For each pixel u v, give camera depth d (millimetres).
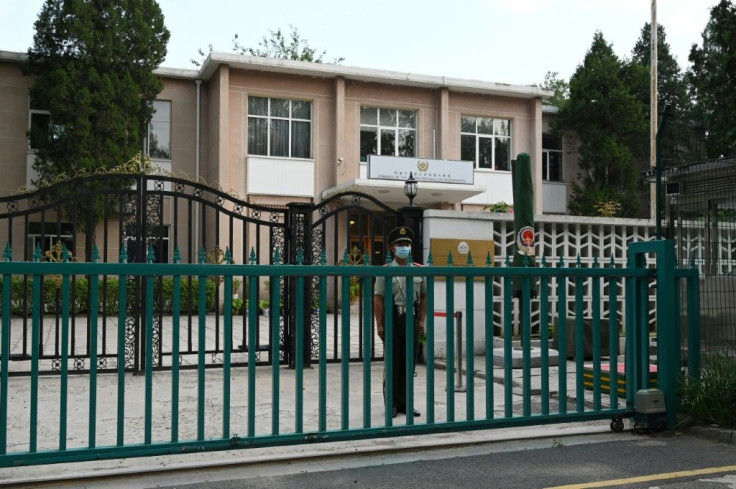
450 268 5398
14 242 21812
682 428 5914
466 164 23844
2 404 4234
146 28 22641
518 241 9445
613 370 5969
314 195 24969
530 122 28062
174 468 4684
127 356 9477
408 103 26391
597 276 5938
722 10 15484
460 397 7535
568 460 5016
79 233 22188
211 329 16656
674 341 6035
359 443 5418
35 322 4309
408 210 10617
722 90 14594
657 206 7562
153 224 9328
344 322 5090
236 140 24109
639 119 29125
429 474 4652
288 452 5133
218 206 9547
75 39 21734
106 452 4438
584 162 29578
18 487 4320
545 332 5688
